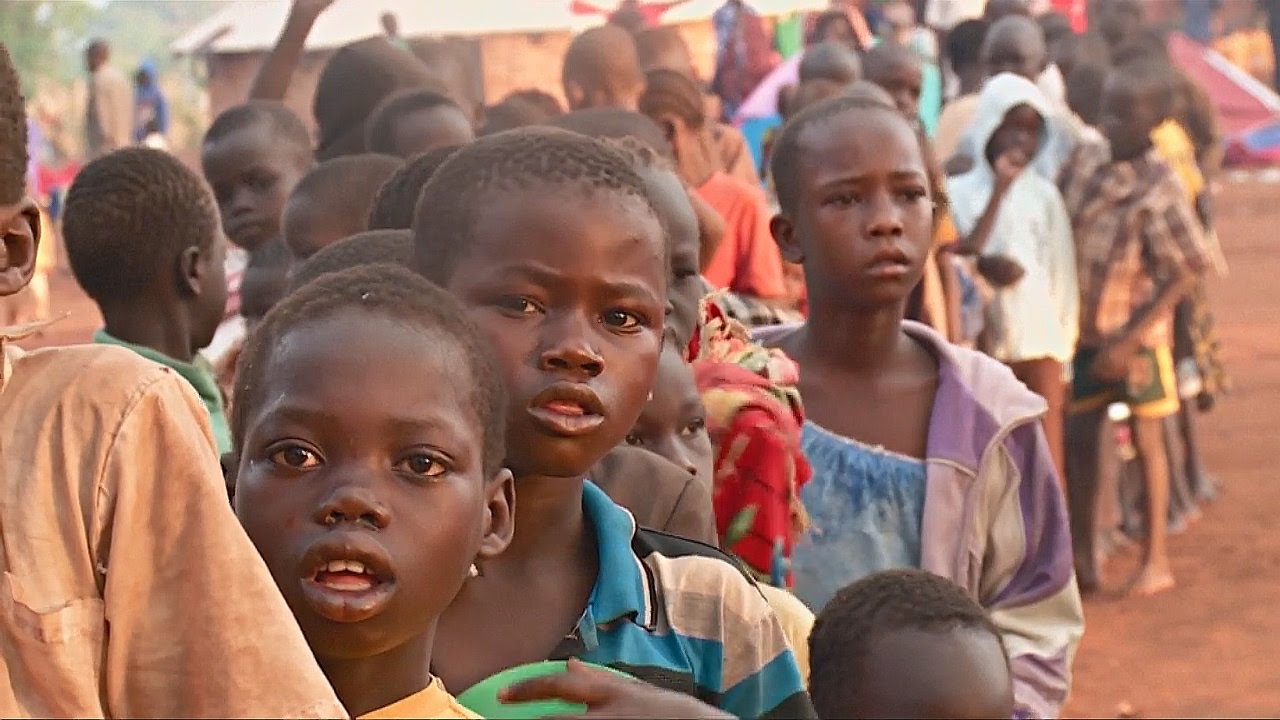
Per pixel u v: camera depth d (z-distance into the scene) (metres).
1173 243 8.99
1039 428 4.13
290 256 5.09
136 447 1.80
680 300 3.80
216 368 5.59
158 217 4.25
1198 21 29.39
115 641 1.76
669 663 2.66
